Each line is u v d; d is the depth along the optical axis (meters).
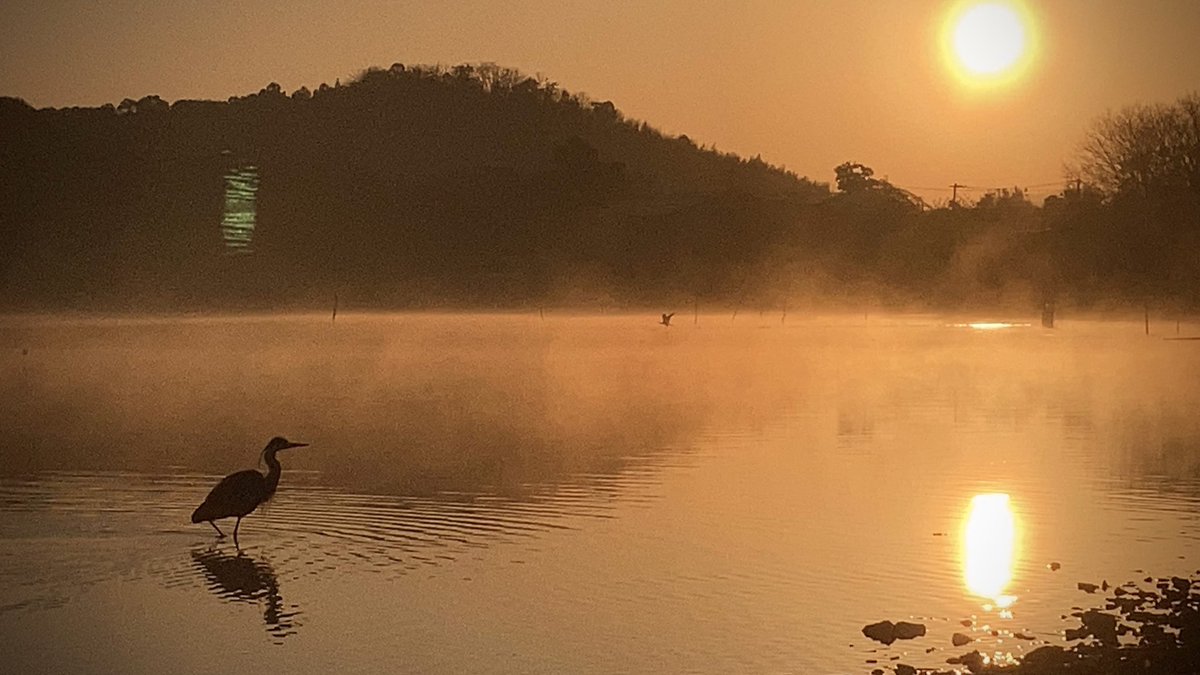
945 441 26.95
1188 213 88.38
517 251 113.62
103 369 49.25
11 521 18.08
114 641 12.74
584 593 14.33
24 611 13.79
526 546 16.59
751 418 31.84
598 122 175.88
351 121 148.25
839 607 13.71
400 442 27.12
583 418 31.98
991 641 12.52
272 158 114.75
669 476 22.12
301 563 15.78
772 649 12.34
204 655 12.33
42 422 31.11
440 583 14.75
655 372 48.47
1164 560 15.62
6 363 52.06
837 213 121.62
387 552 16.31
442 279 107.69
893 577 14.88
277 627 13.21
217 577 15.12
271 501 19.55
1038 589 14.34
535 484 21.33
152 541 17.05
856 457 24.41
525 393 39.53
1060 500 19.58
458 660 12.16
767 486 21.06
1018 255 101.75
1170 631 12.58
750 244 116.31
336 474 22.53
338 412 33.66
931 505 19.20
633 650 12.38
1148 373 47.47
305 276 103.56
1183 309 87.12
